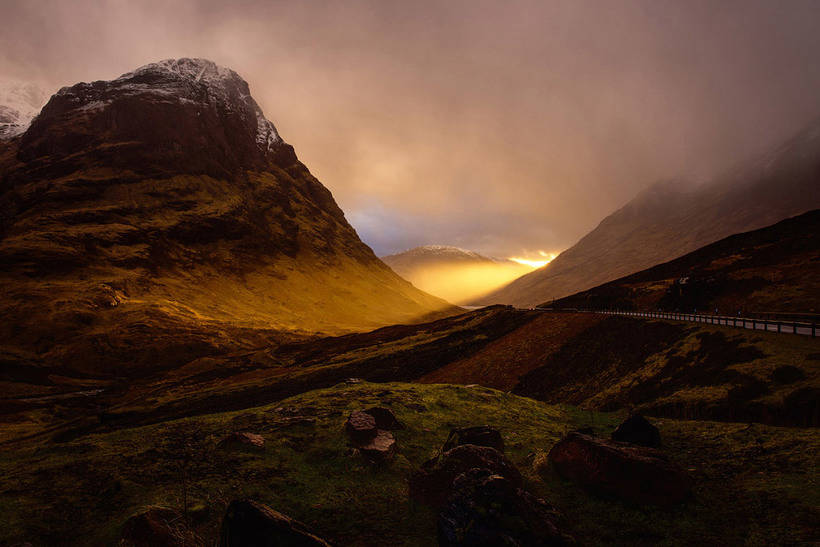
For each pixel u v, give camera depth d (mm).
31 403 62719
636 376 28344
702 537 8734
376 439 13812
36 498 10602
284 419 16000
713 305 56562
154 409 46125
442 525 8500
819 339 22219
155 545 8570
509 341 53531
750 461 11883
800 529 8422
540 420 18125
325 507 10523
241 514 7758
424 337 65312
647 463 10320
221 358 81188
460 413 17875
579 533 9062
